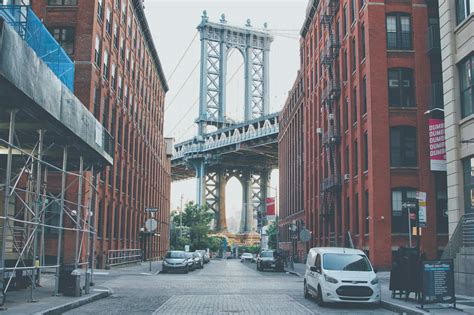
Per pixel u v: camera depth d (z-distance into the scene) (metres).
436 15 36.22
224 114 139.38
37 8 35.59
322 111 50.38
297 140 70.50
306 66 61.62
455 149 22.91
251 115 144.38
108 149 23.62
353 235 38.72
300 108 67.88
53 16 35.56
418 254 17.55
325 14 46.50
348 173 41.62
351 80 40.44
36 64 14.34
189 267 41.78
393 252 33.38
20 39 13.20
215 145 123.06
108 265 39.50
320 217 52.00
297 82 69.00
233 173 144.25
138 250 54.41
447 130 23.69
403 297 18.47
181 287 24.72
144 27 56.81
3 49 12.11
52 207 33.19
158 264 53.12
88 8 35.66
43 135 18.17
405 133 34.91
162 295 20.53
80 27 35.41
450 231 23.08
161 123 78.19
